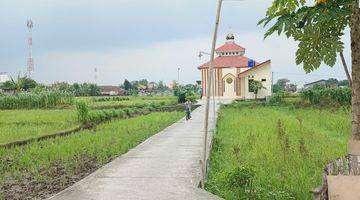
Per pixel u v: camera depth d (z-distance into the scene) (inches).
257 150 609.9
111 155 658.8
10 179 505.0
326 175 281.7
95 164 589.6
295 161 505.4
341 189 259.9
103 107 1999.3
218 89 2785.4
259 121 1149.1
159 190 410.9
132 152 666.2
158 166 538.9
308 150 583.5
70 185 471.5
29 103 2003.0
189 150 682.8
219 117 1393.9
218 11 413.1
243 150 636.7
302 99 2003.0
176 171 505.0
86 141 793.6
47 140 826.8
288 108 1862.7
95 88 4576.8
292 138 759.1
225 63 2810.0
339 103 1836.9
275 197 372.5
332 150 610.9
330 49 297.3
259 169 474.3
